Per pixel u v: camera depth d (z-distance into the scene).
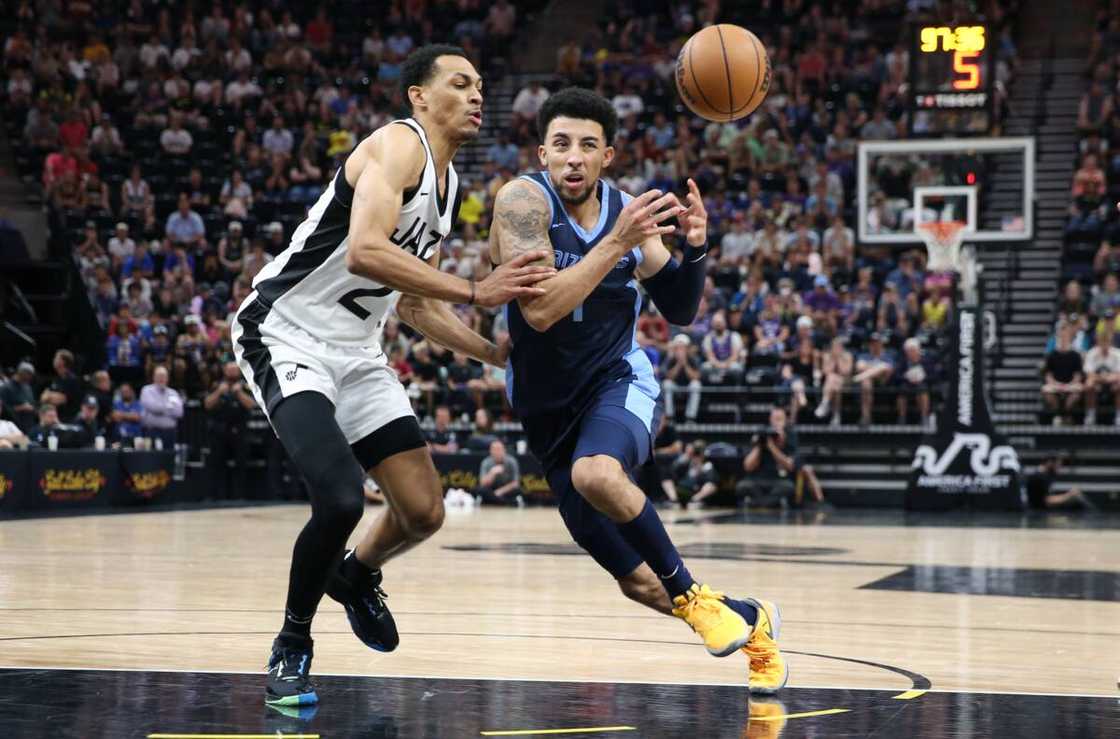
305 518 12.52
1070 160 19.75
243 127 21.47
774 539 10.12
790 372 16.11
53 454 13.00
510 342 3.73
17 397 14.08
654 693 3.44
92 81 21.78
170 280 17.81
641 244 3.41
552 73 23.66
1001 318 17.38
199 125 21.34
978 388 14.70
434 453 15.20
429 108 3.50
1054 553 8.92
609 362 3.65
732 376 16.14
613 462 3.41
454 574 6.94
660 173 19.48
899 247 15.57
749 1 22.83
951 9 21.55
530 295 3.35
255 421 16.70
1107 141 19.19
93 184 19.81
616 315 3.68
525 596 5.86
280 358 3.47
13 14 22.53
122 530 10.48
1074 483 15.55
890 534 10.92
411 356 17.12
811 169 19.58
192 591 5.97
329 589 3.78
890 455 16.05
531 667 3.86
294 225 19.98
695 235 3.73
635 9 23.44
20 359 17.22
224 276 18.53
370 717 3.07
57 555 7.96
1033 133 19.47
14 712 3.06
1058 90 20.89
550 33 24.20
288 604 3.30
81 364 17.11
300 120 21.75
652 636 4.57
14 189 20.11
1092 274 17.53
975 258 15.84
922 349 16.36
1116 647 4.42
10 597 5.62
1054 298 17.95
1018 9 22.38
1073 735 2.94
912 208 15.22
